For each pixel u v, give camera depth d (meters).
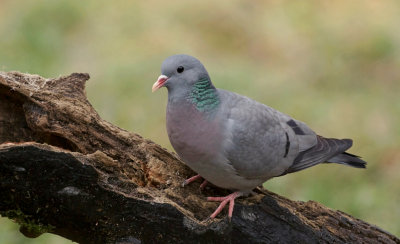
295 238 7.22
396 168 12.72
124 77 14.82
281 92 14.96
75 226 6.62
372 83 15.73
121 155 7.38
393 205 11.95
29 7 17.36
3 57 15.17
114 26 17.27
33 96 6.98
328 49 16.92
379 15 18.31
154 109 13.99
